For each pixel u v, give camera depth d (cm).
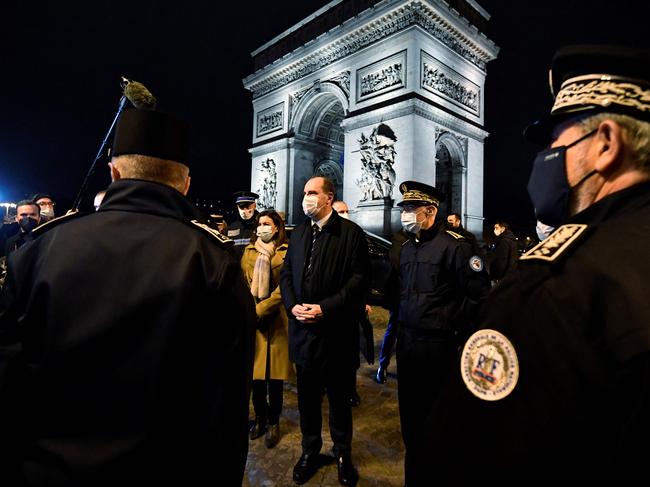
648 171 89
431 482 94
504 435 81
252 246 438
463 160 2350
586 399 74
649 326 67
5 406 109
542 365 79
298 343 326
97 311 113
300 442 388
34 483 104
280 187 2766
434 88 2127
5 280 125
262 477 329
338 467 325
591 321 77
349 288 322
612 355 71
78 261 118
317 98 2605
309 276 328
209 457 123
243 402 135
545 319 82
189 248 130
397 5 2050
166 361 115
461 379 94
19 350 114
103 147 294
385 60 2150
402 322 337
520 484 77
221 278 131
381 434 410
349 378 333
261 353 379
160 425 112
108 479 104
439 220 350
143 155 141
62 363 109
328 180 344
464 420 90
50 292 114
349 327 332
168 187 142
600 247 83
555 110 101
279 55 2928
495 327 91
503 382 84
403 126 2016
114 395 110
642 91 88
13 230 708
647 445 64
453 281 323
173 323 117
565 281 82
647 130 87
